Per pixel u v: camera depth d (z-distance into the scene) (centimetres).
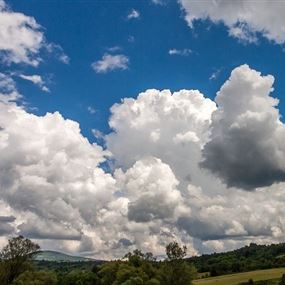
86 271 18988
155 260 18025
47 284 16300
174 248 16650
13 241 16162
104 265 18262
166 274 16550
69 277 18312
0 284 15688
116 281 16462
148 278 16300
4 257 16075
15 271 16062
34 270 16612
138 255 18088
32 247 16412
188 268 16775
